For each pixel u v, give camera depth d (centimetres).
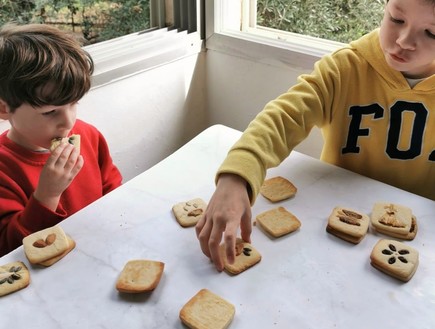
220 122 147
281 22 130
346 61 92
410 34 75
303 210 76
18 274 63
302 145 130
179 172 85
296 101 89
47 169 82
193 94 141
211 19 131
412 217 73
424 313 58
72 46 85
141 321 58
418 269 65
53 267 65
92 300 60
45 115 82
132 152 130
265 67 126
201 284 63
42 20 111
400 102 90
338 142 99
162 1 131
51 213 83
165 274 64
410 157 93
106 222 73
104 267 65
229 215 67
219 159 89
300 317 58
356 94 94
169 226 73
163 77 129
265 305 60
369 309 59
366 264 66
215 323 56
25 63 78
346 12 118
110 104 118
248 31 133
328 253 68
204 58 139
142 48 118
